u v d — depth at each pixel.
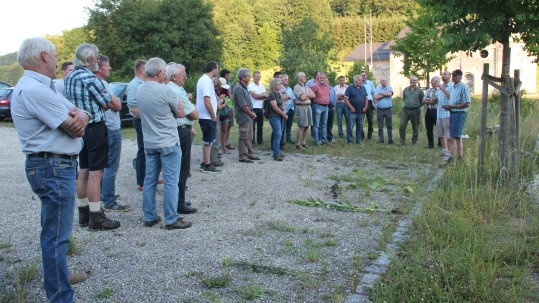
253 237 4.96
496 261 3.99
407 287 3.55
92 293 3.62
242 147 9.56
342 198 6.58
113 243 4.72
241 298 3.56
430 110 11.20
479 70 34.31
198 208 6.12
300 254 4.46
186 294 3.63
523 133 10.70
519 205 5.52
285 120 12.33
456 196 5.94
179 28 37.56
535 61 7.53
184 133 5.65
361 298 3.53
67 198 3.25
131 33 37.09
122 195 6.77
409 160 9.80
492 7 6.11
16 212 5.90
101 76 5.32
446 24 6.44
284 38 27.30
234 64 57.09
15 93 3.14
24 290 3.54
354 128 16.50
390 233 4.99
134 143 12.67
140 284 3.79
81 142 3.38
